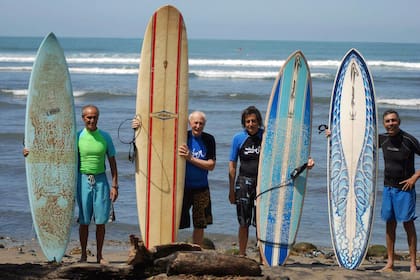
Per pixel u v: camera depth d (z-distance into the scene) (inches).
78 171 253.8
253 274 219.9
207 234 370.9
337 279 234.8
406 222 261.9
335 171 281.9
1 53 2839.6
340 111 285.7
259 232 267.9
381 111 968.3
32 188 267.3
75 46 4426.7
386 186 260.4
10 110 914.1
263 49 4397.1
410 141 256.4
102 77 1472.7
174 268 214.4
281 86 275.9
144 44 274.5
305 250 338.6
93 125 251.4
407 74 1711.4
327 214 415.5
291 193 271.3
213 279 213.8
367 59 3006.9
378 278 238.5
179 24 276.4
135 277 219.5
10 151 608.4
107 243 346.0
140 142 271.3
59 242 266.1
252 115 257.9
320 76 1546.5
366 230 275.3
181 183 264.2
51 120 268.7
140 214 268.4
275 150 269.9
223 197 454.9
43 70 271.7
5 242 345.4
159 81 273.6
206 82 1382.9
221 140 677.3
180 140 269.3
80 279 217.8
